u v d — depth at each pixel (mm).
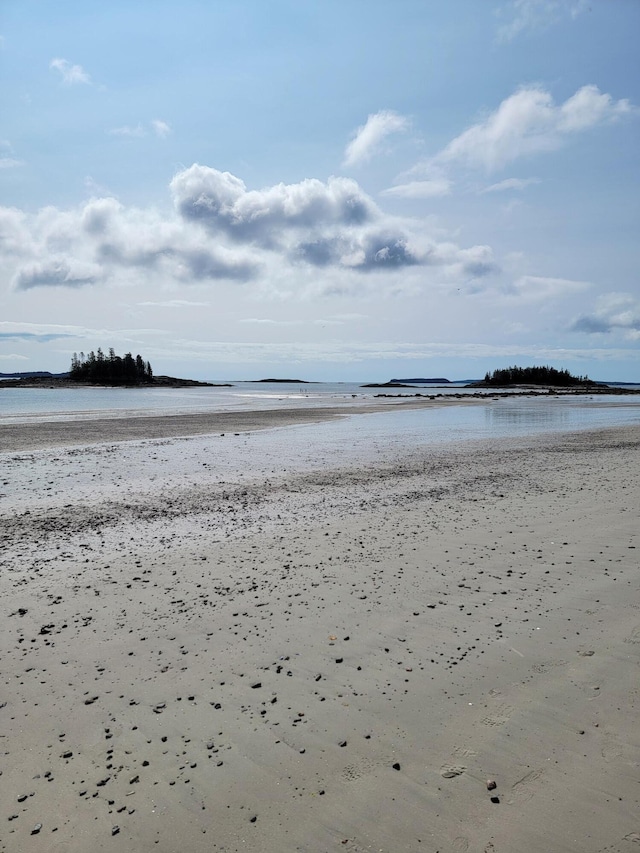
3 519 11086
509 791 3539
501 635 5750
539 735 4086
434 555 8469
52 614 6367
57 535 9859
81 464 18859
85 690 4773
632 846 3096
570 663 5145
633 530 9680
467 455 21156
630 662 5129
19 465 18516
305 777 3697
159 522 10820
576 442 25719
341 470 17484
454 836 3199
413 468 17781
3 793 3570
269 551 8789
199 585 7293
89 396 98500
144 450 22953
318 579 7473
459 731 4156
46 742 4078
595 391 144625
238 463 19172
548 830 3225
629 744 3959
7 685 4855
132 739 4105
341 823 3311
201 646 5578
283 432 31797
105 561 8344
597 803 3418
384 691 4727
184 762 3854
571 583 7207
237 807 3447
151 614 6363
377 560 8250
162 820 3346
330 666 5168
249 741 4074
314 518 11039
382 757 3883
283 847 3141
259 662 5250
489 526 10156
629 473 16109
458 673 5004
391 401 82125
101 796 3543
